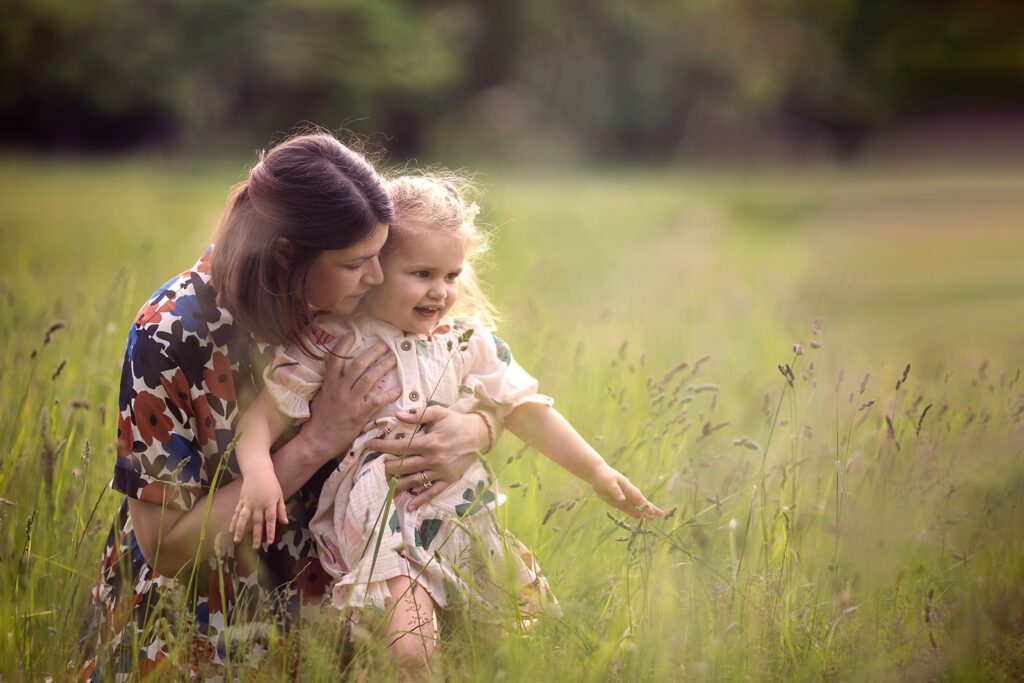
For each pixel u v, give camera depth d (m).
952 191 27.84
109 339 4.90
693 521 3.28
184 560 2.80
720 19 51.44
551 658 2.72
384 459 2.90
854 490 3.65
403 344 3.01
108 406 4.18
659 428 3.94
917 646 2.89
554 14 46.53
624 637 2.86
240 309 2.71
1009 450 3.82
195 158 39.31
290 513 2.92
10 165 30.16
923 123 59.12
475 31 46.44
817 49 54.69
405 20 45.34
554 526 3.50
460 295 3.32
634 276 10.15
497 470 3.68
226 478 2.85
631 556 3.07
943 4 57.34
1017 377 4.33
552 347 5.36
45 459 3.18
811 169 44.50
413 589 2.76
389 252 2.96
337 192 2.65
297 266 2.69
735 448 4.33
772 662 2.78
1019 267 13.80
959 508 3.58
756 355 6.56
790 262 13.67
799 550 3.39
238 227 2.70
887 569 3.23
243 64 42.25
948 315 9.59
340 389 2.85
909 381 5.58
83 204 16.44
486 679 2.65
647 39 48.31
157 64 41.34
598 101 47.50
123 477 2.76
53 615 2.98
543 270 8.40
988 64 60.72
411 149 46.19
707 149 49.09
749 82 52.16
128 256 9.85
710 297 9.04
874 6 57.16
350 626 2.77
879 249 16.47
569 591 3.18
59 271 8.30
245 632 2.69
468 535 2.95
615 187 27.03
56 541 3.19
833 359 5.94
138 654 2.71
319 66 42.41
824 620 3.03
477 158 43.12
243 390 2.87
